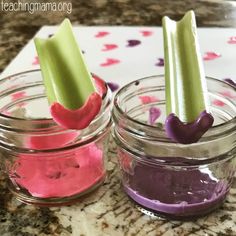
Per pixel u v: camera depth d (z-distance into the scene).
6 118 0.27
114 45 0.50
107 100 0.28
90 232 0.27
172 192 0.27
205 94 0.25
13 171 0.29
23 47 0.50
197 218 0.27
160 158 0.26
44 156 0.28
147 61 0.47
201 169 0.27
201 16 0.55
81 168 0.29
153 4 0.59
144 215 0.28
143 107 0.31
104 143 0.29
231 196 0.29
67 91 0.26
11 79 0.32
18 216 0.28
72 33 0.27
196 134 0.24
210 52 0.48
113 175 0.31
